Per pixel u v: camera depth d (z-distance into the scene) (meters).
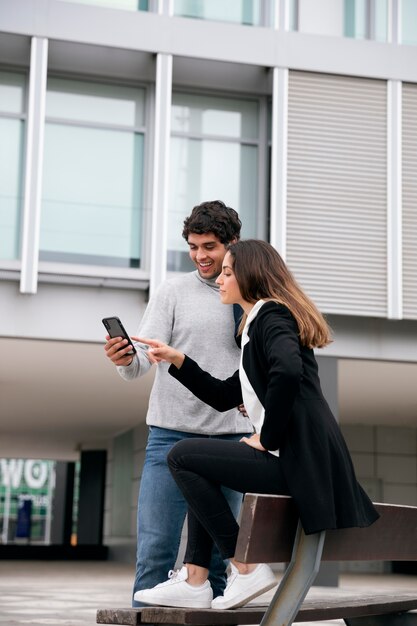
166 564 3.44
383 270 11.54
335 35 12.02
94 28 11.20
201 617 2.47
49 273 10.79
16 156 11.23
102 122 11.59
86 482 24.97
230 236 3.46
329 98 11.66
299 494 2.49
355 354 11.46
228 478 2.62
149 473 3.47
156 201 11.16
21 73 11.41
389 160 11.69
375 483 19.58
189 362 3.13
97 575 13.88
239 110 12.06
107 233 11.34
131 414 18.56
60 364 13.12
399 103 11.77
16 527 44.69
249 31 11.58
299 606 2.48
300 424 2.56
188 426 3.44
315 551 2.51
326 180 11.53
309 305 2.73
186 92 11.96
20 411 18.91
